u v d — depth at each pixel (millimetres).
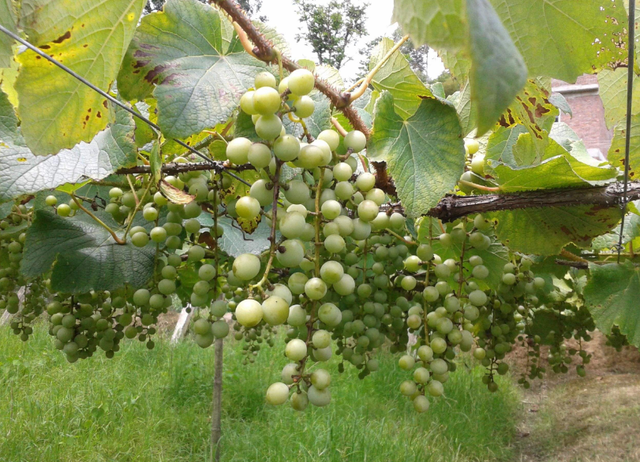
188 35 1086
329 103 1165
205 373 6117
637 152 1706
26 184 1249
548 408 6145
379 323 1740
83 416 4633
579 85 10133
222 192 1425
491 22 424
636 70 1001
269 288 908
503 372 2283
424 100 1271
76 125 1038
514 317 2496
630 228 1886
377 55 1399
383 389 6070
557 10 944
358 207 1082
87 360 6059
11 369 5562
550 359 3031
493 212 1557
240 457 4398
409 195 1207
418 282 1838
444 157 1229
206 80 1032
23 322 2156
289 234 911
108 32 916
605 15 930
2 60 893
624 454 4512
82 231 1641
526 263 2084
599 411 5516
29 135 1001
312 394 924
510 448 5348
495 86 396
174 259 1562
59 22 856
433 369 1384
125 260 1526
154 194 1612
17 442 4055
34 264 1524
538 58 1006
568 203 1359
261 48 925
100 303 1683
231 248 1868
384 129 1229
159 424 4789
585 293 1831
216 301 1266
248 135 997
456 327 1550
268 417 5250
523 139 1795
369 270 1790
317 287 942
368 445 4465
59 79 953
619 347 2992
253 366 6441
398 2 533
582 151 2229
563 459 4871
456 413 5508
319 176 1022
